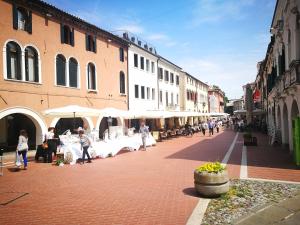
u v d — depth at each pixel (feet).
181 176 36.70
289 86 46.39
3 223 21.91
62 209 24.84
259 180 32.94
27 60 61.21
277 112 72.38
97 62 83.10
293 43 46.24
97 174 39.75
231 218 21.72
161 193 28.96
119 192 29.78
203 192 27.12
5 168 46.24
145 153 62.80
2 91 54.90
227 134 121.70
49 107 65.72
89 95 79.25
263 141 83.56
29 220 22.43
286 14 51.75
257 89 193.88
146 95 114.42
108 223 21.44
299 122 42.06
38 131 63.36
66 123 74.08
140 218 22.26
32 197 28.71
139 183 33.50
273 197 26.35
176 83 158.40
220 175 26.94
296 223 21.07
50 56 66.54
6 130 66.85
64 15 69.77
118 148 60.85
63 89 70.03
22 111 58.85
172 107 143.02
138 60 107.55
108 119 90.07
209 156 54.85
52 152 52.44
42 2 62.75
